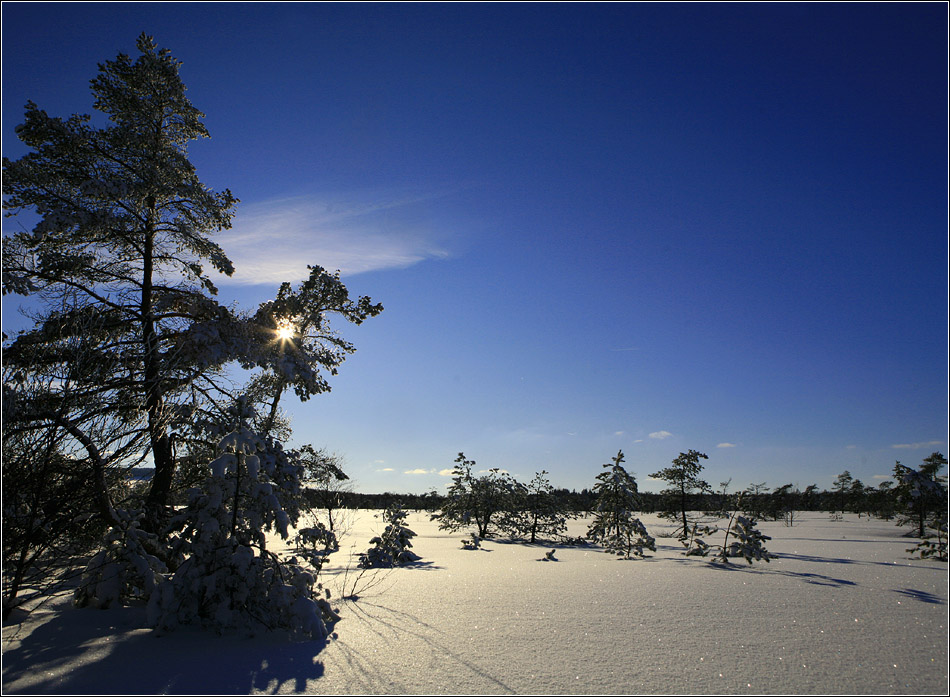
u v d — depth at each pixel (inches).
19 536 265.3
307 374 462.0
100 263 447.2
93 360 344.2
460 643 226.4
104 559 286.8
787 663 204.1
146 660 202.8
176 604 241.0
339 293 517.7
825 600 327.6
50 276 419.5
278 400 474.3
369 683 181.0
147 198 462.6
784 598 332.5
